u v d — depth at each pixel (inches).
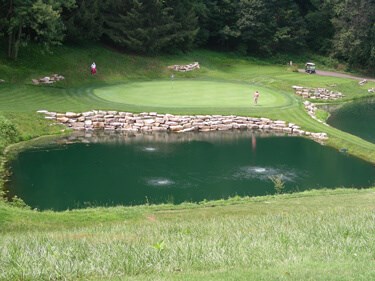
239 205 885.8
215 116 1684.3
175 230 613.6
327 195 978.1
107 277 394.6
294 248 488.4
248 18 3083.2
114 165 1228.5
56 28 2028.8
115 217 783.7
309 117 1801.2
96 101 1769.2
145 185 1094.4
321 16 3398.1
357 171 1264.8
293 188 1107.3
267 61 3179.1
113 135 1539.1
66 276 394.9
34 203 966.4
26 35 2102.6
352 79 2765.7
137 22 2493.8
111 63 2303.2
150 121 1625.2
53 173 1149.7
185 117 1651.1
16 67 1940.2
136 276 394.3
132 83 2165.4
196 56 2829.7
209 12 3021.7
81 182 1099.3
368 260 436.1
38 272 399.2
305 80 2554.1
